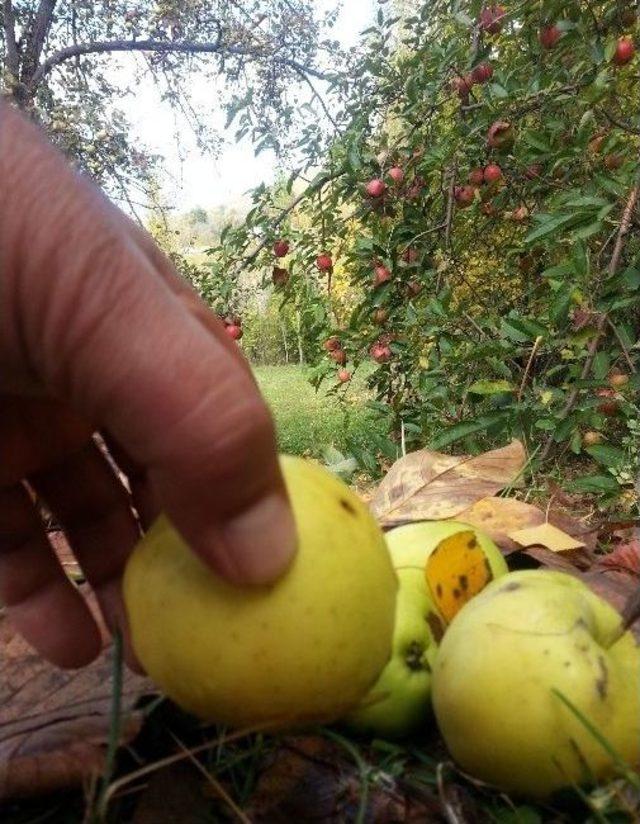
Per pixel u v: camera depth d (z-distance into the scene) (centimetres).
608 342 69
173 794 18
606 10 75
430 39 91
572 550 30
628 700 17
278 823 18
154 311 13
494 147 81
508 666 17
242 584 15
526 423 63
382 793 18
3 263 14
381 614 16
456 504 32
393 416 94
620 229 63
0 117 14
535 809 18
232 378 13
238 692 15
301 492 16
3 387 16
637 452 58
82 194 14
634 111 85
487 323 78
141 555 16
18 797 17
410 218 92
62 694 22
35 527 21
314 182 94
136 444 14
